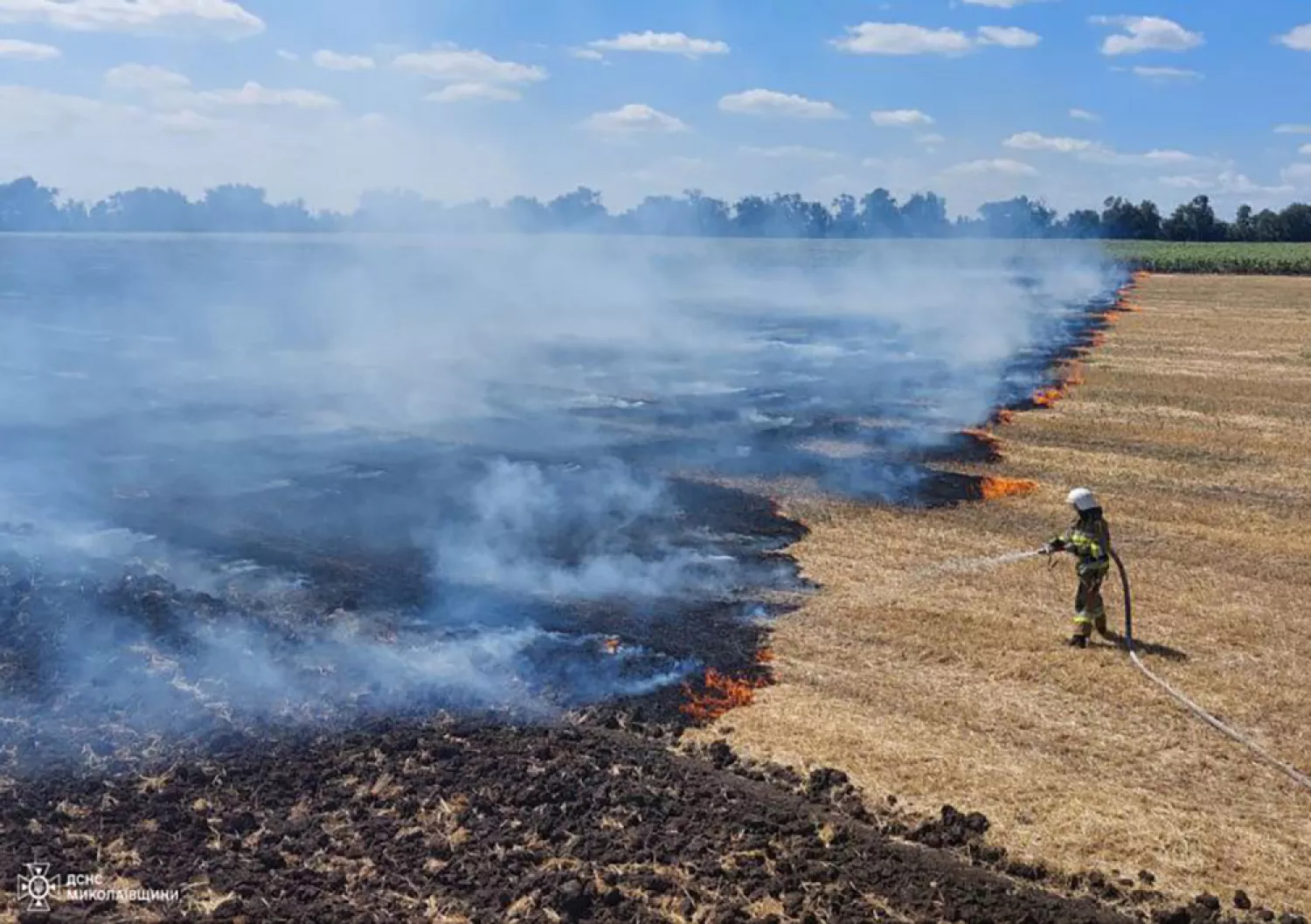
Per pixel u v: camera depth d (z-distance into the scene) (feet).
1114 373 100.63
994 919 25.09
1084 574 39.24
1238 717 34.40
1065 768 31.45
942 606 43.29
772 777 30.96
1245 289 200.03
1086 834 28.25
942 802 29.71
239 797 29.53
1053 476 63.93
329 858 26.94
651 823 28.63
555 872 26.35
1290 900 25.89
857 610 42.83
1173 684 36.52
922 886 26.21
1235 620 42.16
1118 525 54.54
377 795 29.71
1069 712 34.71
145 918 24.43
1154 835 28.25
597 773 31.01
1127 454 69.72
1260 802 29.91
